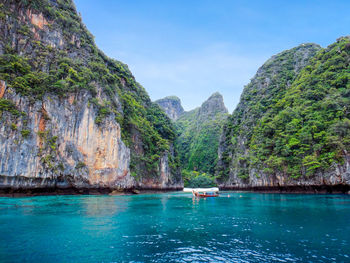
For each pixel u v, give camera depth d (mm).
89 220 19656
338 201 33188
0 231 15398
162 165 74625
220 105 182750
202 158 139750
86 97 47938
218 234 15812
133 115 67875
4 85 36062
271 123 62000
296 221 19734
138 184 60375
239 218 21703
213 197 48062
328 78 57625
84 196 43031
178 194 61844
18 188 35406
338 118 46594
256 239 14570
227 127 101500
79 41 56281
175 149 98938
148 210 26859
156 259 11250
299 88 64750
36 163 37562
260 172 59969
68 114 44406
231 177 84250
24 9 46062
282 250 12500
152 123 86250
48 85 42156
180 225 18641
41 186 38719
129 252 12164
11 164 34031
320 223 18734
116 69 78500
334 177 42719
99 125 49344
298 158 49156
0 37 40344
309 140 48562
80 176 44656
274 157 55031
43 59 45062
